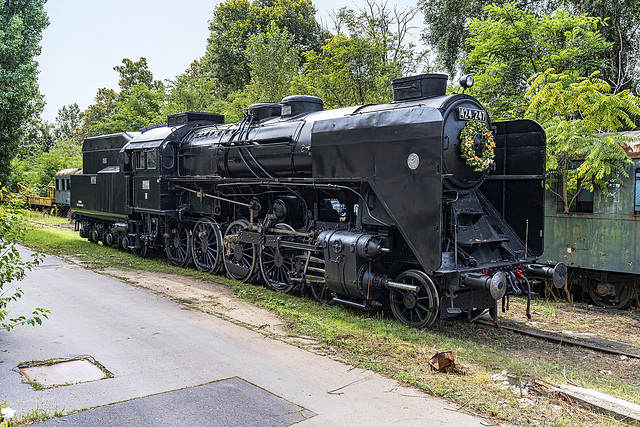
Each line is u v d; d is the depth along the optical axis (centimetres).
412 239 713
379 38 1850
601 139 938
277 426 424
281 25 3344
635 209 924
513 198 877
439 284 717
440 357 563
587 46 1252
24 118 1981
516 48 1298
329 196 916
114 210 1506
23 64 1884
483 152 746
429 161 689
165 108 2573
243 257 1075
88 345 625
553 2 1598
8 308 769
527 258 827
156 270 1197
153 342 644
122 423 424
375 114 770
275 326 737
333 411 456
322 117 923
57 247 1512
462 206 761
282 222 990
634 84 1433
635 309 973
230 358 593
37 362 564
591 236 983
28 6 1952
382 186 753
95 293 900
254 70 2173
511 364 596
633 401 486
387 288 784
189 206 1251
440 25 1925
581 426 431
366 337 683
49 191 3008
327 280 824
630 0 1434
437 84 805
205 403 467
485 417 450
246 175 1074
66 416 435
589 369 614
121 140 1520
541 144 838
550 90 1007
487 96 1343
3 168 2033
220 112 2509
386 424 432
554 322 843
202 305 847
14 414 432
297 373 550
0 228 635
